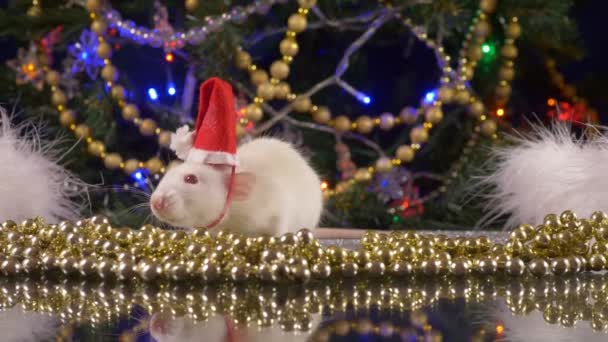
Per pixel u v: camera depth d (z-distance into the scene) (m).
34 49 2.06
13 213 1.68
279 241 1.47
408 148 2.02
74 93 2.10
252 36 2.01
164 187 1.54
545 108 2.24
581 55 2.14
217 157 1.54
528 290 1.45
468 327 1.33
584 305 1.40
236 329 1.33
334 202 2.02
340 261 1.48
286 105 2.09
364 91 2.15
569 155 1.70
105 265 1.47
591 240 1.54
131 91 2.10
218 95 1.54
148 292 1.44
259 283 1.47
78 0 2.03
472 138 2.07
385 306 1.39
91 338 1.31
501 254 1.50
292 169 1.63
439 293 1.44
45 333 1.32
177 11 2.08
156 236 1.50
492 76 2.06
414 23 2.02
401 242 1.50
